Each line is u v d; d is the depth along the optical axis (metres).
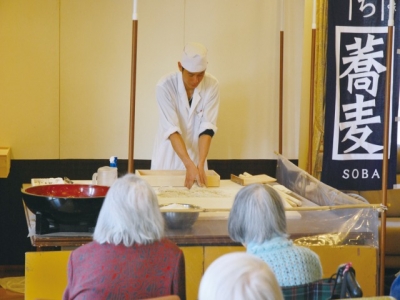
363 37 4.36
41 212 3.05
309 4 5.64
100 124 5.30
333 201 3.67
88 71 5.24
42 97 5.20
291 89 5.55
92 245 2.31
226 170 5.52
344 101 4.40
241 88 5.47
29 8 5.11
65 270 3.01
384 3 4.30
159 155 4.80
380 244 4.21
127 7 5.24
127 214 2.27
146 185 2.33
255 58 5.47
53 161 5.26
